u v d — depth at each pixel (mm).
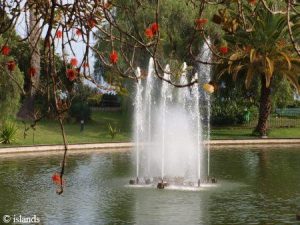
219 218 12359
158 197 14930
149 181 17438
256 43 28141
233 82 35281
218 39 30719
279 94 34250
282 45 28703
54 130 33000
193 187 16625
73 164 22062
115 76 4215
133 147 28984
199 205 13852
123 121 38094
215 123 38438
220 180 18094
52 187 16438
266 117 34219
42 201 14266
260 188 16391
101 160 23594
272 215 12648
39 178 18188
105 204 13953
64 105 3742
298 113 43438
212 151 27344
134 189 16203
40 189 16062
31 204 13891
